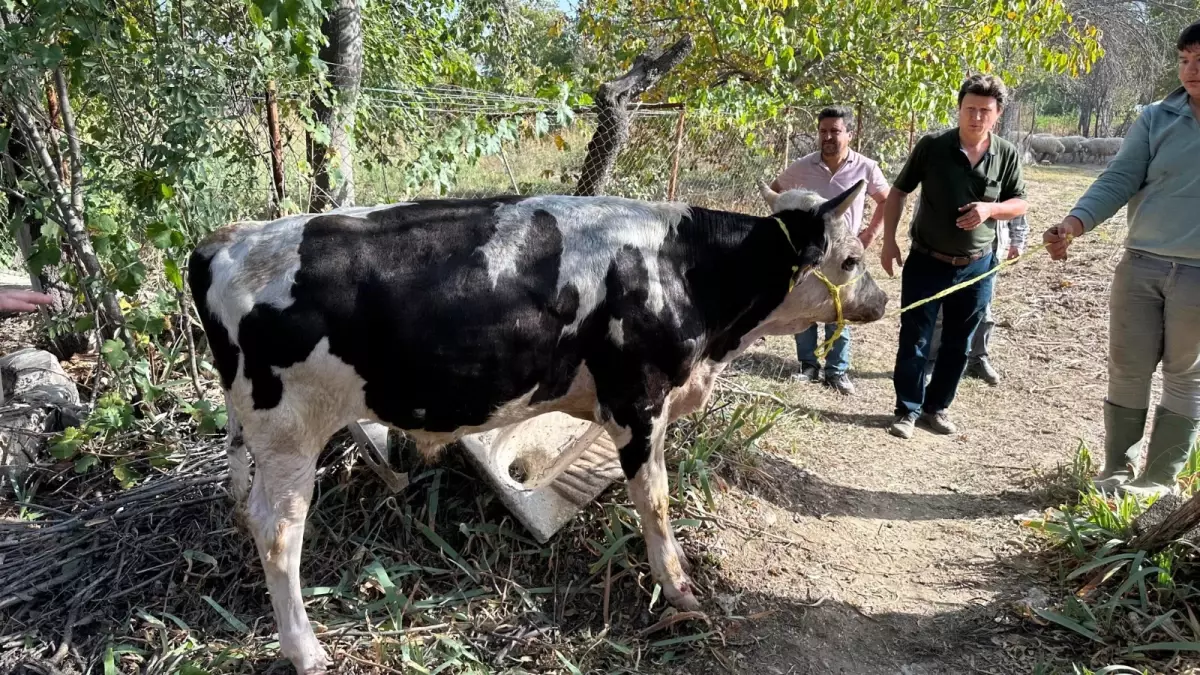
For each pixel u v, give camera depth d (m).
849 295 3.81
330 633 3.18
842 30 9.05
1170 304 3.87
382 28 7.25
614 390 3.24
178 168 4.13
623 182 7.57
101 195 4.50
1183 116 3.71
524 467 4.20
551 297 3.03
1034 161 20.20
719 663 3.21
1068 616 3.35
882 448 5.14
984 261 4.99
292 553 2.94
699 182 8.30
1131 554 3.46
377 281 2.83
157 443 4.17
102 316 4.52
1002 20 9.76
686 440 4.49
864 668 3.22
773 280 3.52
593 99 5.80
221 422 4.06
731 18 8.20
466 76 8.84
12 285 6.14
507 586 3.48
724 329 3.55
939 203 4.84
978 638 3.35
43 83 4.48
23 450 4.14
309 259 2.80
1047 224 11.12
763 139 9.35
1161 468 4.11
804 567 3.82
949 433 5.39
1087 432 5.39
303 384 2.85
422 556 3.60
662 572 3.42
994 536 4.13
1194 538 3.47
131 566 3.49
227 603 3.38
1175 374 3.99
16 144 4.74
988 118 4.57
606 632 3.29
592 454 4.04
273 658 3.12
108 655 3.00
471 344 2.94
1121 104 24.86
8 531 3.66
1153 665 3.06
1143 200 3.89
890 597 3.63
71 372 5.15
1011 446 5.20
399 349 2.88
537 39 13.27
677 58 5.91
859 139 9.80
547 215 3.13
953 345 5.23
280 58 4.57
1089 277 8.57
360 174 6.79
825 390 6.01
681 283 3.29
